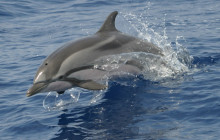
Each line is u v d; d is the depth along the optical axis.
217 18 17.05
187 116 7.41
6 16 19.28
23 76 10.91
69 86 8.68
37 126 7.67
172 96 8.47
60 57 8.49
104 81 9.27
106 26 9.53
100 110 8.14
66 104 8.72
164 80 9.49
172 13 18.58
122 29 15.43
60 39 15.29
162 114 7.59
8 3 21.23
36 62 12.26
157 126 7.09
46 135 7.25
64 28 17.06
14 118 8.18
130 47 9.41
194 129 6.86
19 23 18.19
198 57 11.08
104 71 9.06
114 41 9.23
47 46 14.32
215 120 7.14
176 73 9.88
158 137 6.66
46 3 22.27
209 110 7.57
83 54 8.72
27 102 9.02
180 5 20.47
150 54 9.77
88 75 8.83
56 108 8.53
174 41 13.37
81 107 8.44
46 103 8.88
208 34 14.23
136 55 9.48
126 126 7.21
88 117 7.85
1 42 15.00
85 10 20.52
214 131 6.72
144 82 9.46
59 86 8.52
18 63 12.21
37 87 8.13
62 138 7.04
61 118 7.95
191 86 8.95
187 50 11.89
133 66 9.48
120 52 9.17
